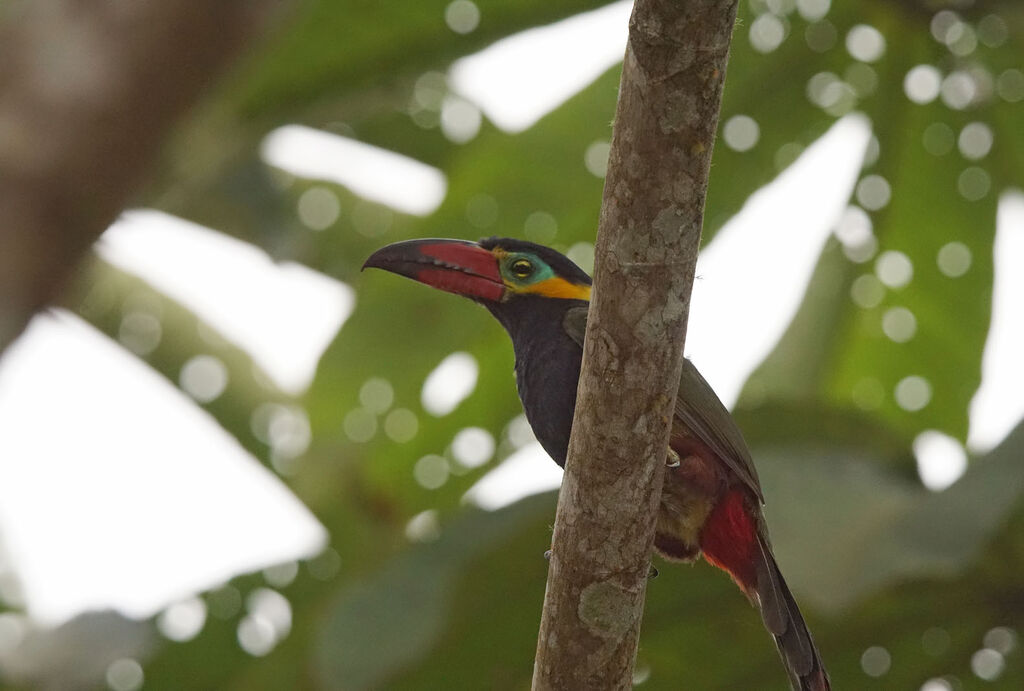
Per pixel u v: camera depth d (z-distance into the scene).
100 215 7.84
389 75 10.62
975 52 11.02
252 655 11.00
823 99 11.25
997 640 9.43
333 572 11.13
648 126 5.58
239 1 7.92
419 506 12.45
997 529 8.02
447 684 9.76
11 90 7.72
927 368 12.09
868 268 11.85
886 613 9.37
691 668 10.12
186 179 11.55
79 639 10.97
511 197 11.31
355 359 11.84
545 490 9.03
